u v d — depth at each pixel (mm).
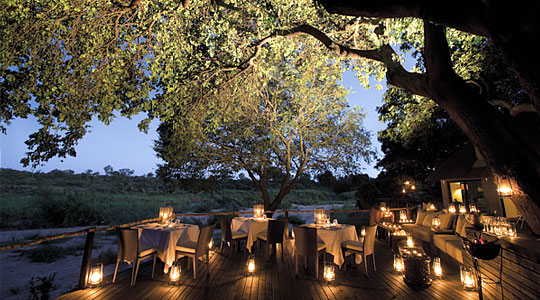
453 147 13312
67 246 9047
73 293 4156
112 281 4672
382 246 7570
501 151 3178
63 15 3898
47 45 3725
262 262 5895
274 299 3916
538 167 3066
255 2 5090
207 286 4449
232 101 6590
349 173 11047
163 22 4879
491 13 2473
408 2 2613
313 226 5820
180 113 5801
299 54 6840
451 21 2646
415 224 8320
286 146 10383
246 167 10453
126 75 4477
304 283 4570
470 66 6383
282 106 9664
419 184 14227
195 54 6031
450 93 3469
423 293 4094
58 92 3742
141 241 5172
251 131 9250
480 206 10133
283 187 10562
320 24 6160
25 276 6023
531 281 2984
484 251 3217
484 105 3367
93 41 4094
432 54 3617
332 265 4645
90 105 3945
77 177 33250
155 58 4816
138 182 34406
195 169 10992
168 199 25734
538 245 3311
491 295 3812
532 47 2416
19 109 3510
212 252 6875
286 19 5148
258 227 6746
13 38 3553
